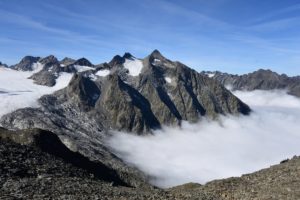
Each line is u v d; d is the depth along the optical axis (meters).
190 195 42.06
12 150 54.44
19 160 51.41
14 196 34.44
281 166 48.91
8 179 42.19
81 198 36.44
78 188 41.38
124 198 38.50
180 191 46.03
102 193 40.66
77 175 53.00
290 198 36.94
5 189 36.91
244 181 45.91
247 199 38.88
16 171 46.47
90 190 41.28
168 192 45.22
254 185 43.31
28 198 34.38
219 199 40.31
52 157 57.75
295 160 51.34
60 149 89.56
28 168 49.25
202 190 44.88
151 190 47.34
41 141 87.19
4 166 47.03
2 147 54.75
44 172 49.19
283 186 40.78
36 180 43.22
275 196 38.12
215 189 44.34
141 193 42.94
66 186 41.72
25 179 43.47
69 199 35.62
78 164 86.19
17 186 38.44
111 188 45.25
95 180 53.34
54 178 46.25
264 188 41.47
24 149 57.59
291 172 45.16
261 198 38.34
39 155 56.91
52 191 38.12
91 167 89.88
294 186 40.16
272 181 43.31
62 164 56.16
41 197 35.09
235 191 42.34
